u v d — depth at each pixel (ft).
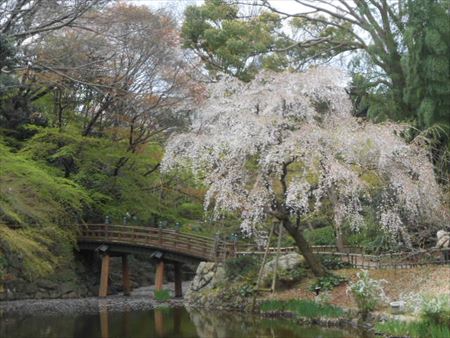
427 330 39.68
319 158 51.57
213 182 56.44
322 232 79.77
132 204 89.04
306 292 57.36
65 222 79.61
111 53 81.20
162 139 93.66
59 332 49.03
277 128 53.52
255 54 87.92
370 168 55.42
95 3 62.39
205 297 64.80
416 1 66.54
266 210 55.06
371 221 63.87
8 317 59.88
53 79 76.84
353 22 81.76
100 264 91.50
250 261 64.69
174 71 86.69
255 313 57.82
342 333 45.73
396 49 73.72
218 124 58.85
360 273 51.06
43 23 62.18
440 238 57.21
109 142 87.56
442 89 65.00
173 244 75.15
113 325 52.95
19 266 76.89
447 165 64.85
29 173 64.08
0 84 66.28
